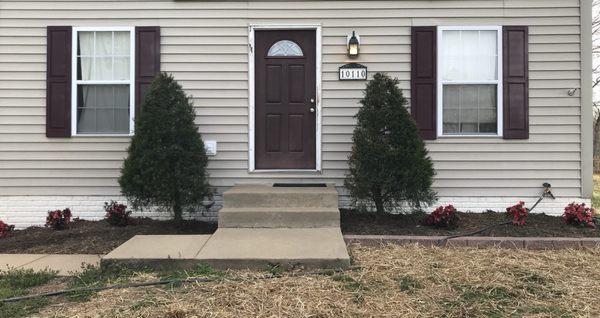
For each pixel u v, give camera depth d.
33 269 4.91
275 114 7.10
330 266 4.54
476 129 7.00
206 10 7.03
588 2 6.85
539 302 3.90
